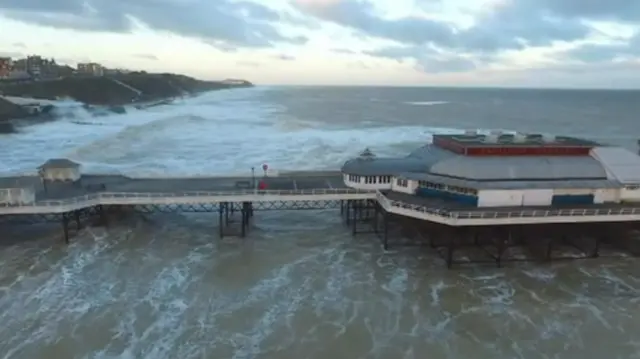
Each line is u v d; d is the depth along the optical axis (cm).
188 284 3781
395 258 4344
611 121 18338
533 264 4244
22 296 3525
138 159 8431
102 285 3716
